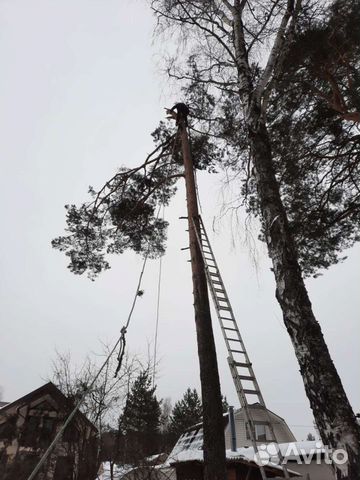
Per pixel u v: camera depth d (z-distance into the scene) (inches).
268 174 203.6
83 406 461.7
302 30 266.7
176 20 299.7
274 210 188.1
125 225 437.1
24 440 545.6
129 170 430.6
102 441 446.6
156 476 415.8
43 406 624.7
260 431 709.9
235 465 543.2
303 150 337.1
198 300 264.5
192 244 289.0
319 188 369.1
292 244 177.9
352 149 341.1
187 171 335.3
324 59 288.0
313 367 141.0
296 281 163.6
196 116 380.5
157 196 442.0
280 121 331.3
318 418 134.1
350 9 266.1
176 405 1553.9
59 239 445.7
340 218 362.0
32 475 164.6
